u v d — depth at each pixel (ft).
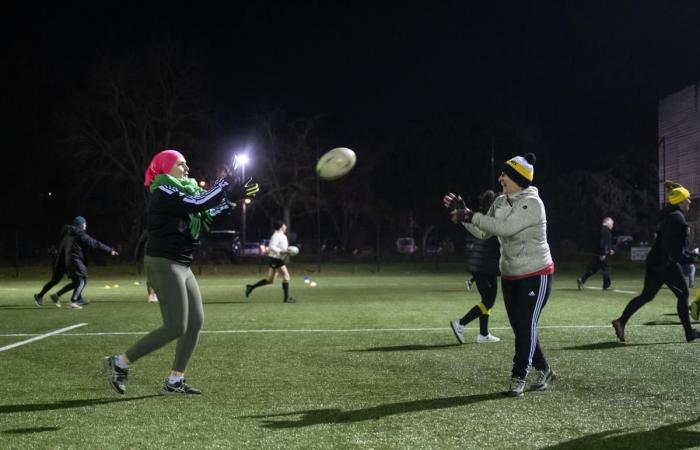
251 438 17.37
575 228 184.65
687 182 119.96
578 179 187.52
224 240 161.79
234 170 21.98
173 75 146.10
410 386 23.68
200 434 17.76
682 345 32.37
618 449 16.40
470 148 171.42
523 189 22.38
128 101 145.89
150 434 17.80
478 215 22.00
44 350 32.42
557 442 16.96
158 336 21.80
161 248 21.59
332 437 17.43
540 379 23.08
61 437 17.60
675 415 19.60
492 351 31.30
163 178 21.86
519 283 22.33
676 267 32.63
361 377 25.31
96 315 49.24
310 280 100.32
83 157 146.20
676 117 124.16
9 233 159.22
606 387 23.30
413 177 179.63
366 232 216.74
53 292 75.77
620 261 142.72
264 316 47.24
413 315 47.55
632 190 195.00
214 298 64.90
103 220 169.27
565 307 51.90
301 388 23.41
